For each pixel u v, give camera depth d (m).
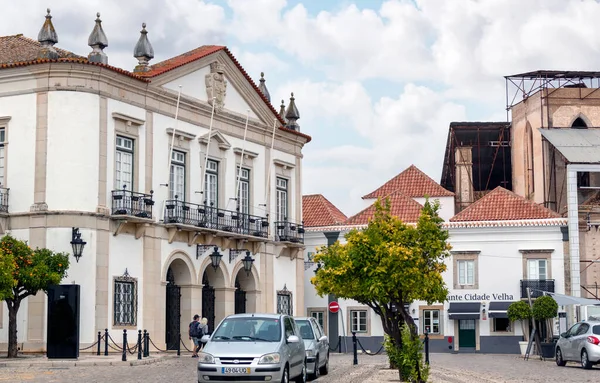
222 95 45.34
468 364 39.16
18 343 35.78
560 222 54.12
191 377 27.00
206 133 43.91
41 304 35.56
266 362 21.50
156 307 39.94
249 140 47.66
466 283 54.62
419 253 26.59
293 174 52.03
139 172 39.44
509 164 70.94
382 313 27.95
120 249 37.97
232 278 45.88
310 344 27.31
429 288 26.91
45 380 25.59
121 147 38.66
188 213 42.00
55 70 36.47
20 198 36.72
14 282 31.02
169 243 41.03
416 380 25.11
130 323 38.34
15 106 37.19
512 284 54.28
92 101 36.81
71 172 36.22
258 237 46.94
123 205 37.84
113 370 29.41
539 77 65.31
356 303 55.38
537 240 54.38
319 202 60.75
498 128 70.25
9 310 33.09
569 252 54.00
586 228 56.66
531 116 65.62
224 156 45.56
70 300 32.22
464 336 54.22
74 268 35.88
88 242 36.28
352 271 26.88
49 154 36.41
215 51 44.50
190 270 42.50
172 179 41.91
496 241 54.66
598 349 34.78
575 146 57.72
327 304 56.19
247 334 22.84
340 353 50.47
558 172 62.59
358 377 28.17
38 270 32.53
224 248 45.16
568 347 37.00
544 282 53.81
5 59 38.62
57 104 36.47
